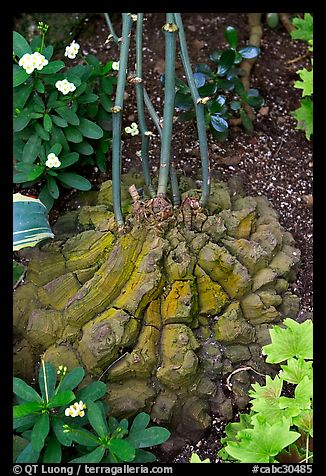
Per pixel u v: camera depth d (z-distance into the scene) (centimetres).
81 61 174
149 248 128
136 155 158
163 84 155
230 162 160
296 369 122
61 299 130
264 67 178
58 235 142
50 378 118
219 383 128
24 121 141
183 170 155
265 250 139
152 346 124
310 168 162
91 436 113
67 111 142
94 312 127
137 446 115
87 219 141
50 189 144
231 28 162
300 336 124
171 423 126
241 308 133
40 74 147
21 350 128
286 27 185
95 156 157
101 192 146
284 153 164
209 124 162
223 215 139
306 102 166
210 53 177
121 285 127
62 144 143
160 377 123
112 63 153
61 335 127
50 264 135
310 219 155
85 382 124
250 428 123
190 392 125
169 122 125
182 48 125
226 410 127
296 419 120
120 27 181
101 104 155
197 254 130
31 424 119
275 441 113
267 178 159
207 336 129
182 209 133
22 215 131
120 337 122
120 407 122
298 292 144
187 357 122
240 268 131
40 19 175
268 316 133
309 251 150
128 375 124
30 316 128
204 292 129
